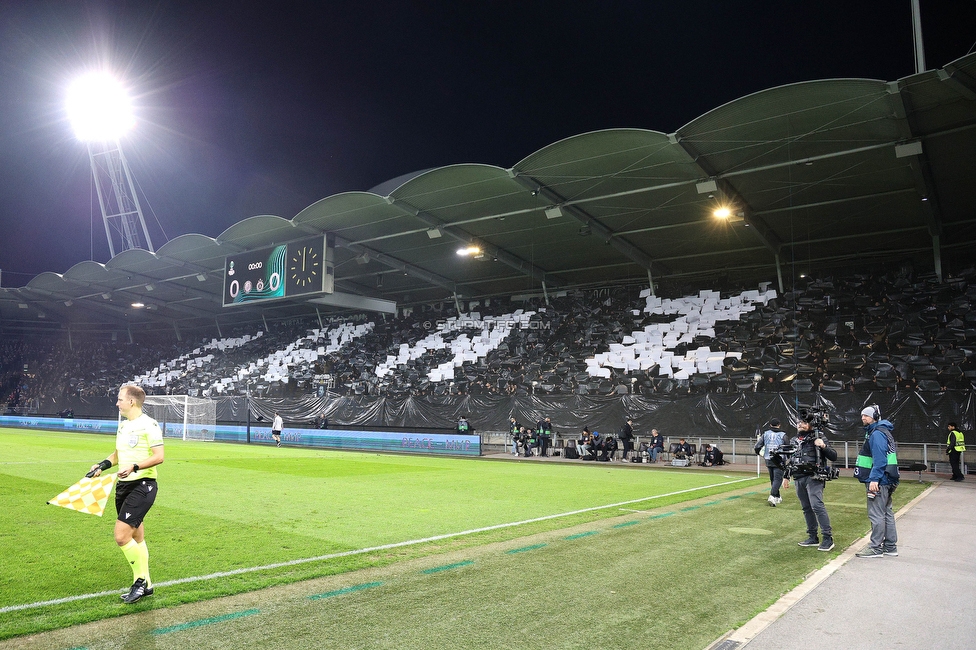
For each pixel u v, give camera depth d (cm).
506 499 1207
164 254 3388
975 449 1972
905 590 588
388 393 3488
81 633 443
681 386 2727
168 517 927
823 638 455
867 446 772
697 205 2378
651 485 1527
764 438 1188
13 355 5347
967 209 2367
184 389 4438
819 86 1588
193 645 423
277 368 4144
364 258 3075
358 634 450
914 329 2542
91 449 2189
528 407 2802
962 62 1449
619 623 482
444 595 550
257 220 2842
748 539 835
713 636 457
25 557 662
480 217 2584
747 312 2922
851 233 2655
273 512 991
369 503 1116
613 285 3491
